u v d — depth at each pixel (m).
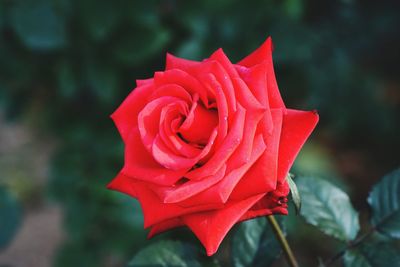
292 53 0.85
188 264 0.43
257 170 0.34
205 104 0.36
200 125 0.35
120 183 0.38
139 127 0.35
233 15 0.81
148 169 0.35
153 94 0.36
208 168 0.34
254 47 0.82
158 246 0.44
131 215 0.84
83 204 0.85
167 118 0.35
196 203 0.34
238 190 0.35
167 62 0.39
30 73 0.81
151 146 0.35
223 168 0.34
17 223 0.73
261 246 0.45
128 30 0.78
